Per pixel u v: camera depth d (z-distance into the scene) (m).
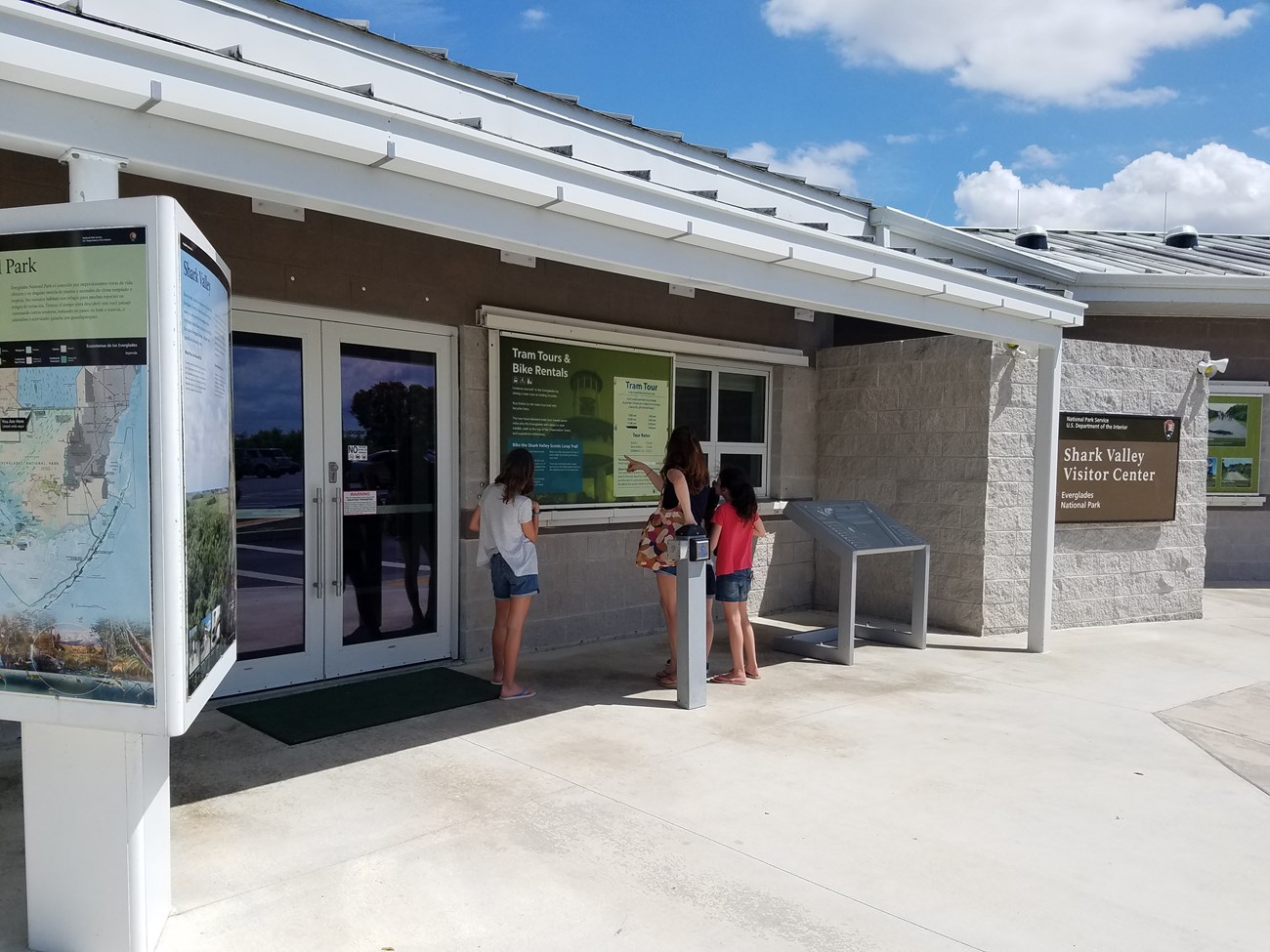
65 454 2.64
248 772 4.55
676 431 6.18
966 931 3.25
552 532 7.26
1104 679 6.86
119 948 2.88
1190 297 10.70
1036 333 7.30
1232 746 5.36
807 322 9.59
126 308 2.60
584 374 7.33
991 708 6.01
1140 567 9.20
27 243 2.64
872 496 9.17
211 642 3.08
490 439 6.75
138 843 2.87
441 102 6.36
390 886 3.45
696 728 5.41
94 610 2.66
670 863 3.69
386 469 6.35
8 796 4.16
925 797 4.46
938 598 8.59
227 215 5.45
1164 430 9.15
